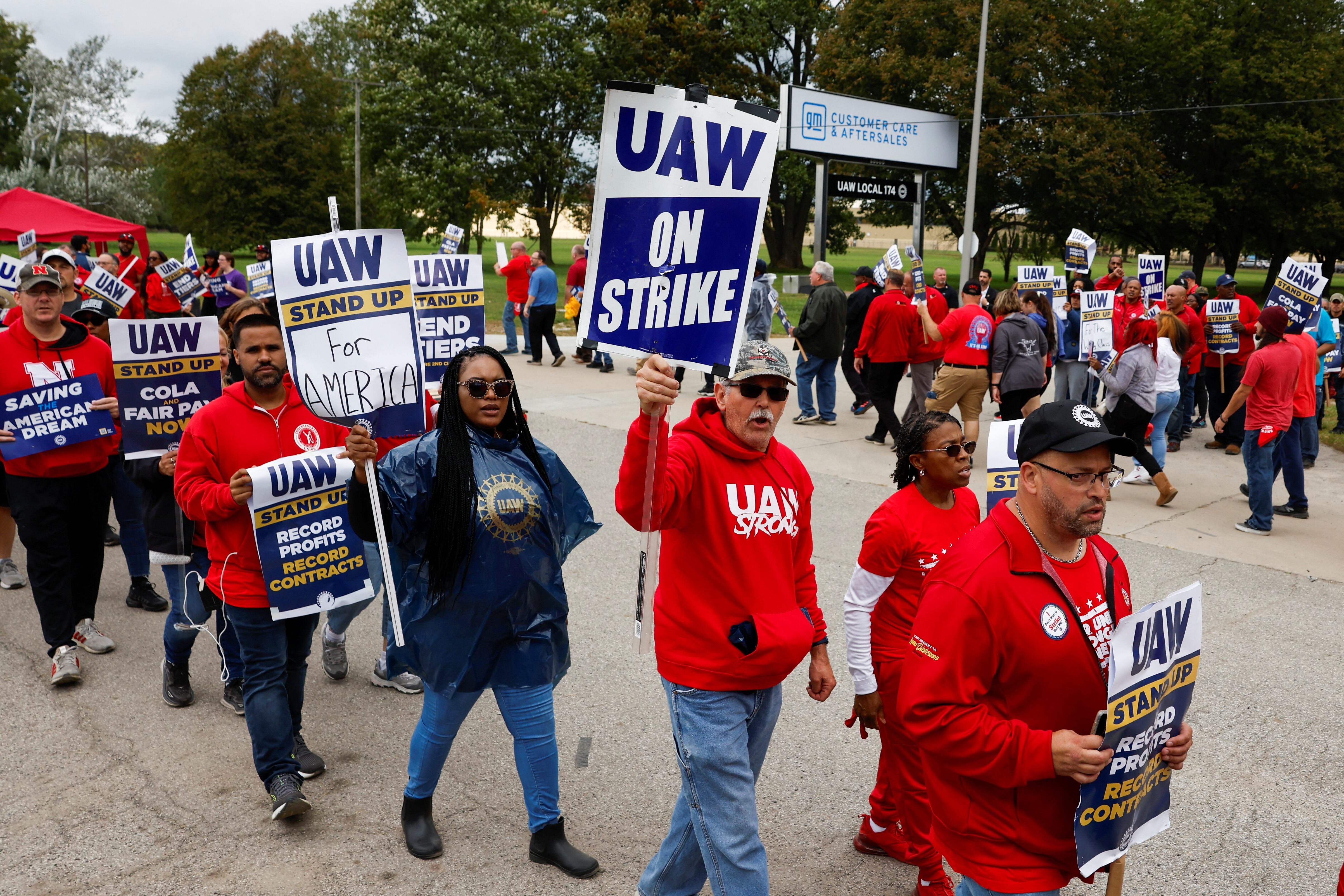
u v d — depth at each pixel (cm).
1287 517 815
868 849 346
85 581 517
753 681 271
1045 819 212
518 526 319
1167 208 3775
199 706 459
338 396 331
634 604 592
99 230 1788
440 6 4619
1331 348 1142
